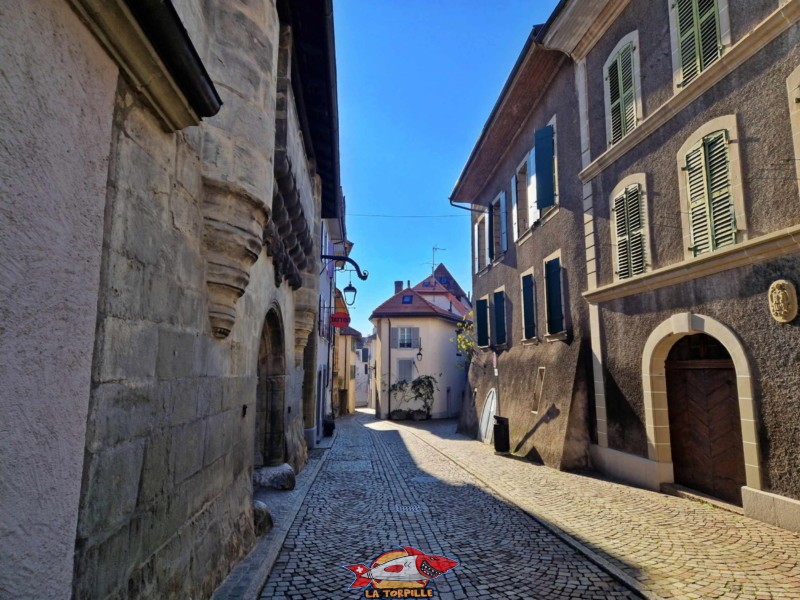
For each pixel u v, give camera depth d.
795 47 5.88
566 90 11.88
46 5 1.78
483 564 4.95
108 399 2.33
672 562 4.90
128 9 2.12
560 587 4.39
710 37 7.23
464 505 7.53
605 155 9.77
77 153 1.99
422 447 15.20
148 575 2.78
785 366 5.95
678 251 7.81
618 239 9.41
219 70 4.01
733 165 6.71
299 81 7.82
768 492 6.17
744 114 6.59
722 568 4.73
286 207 7.16
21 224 1.64
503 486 8.79
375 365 33.94
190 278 3.52
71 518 1.97
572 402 10.61
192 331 3.56
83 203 2.04
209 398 3.96
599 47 10.42
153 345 2.87
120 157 2.47
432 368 30.28
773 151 6.14
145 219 2.77
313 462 11.55
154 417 2.88
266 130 4.47
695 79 7.32
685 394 8.23
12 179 1.59
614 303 9.66
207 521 3.88
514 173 15.45
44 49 1.77
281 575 4.60
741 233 6.57
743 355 6.52
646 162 8.67
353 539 5.76
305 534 5.93
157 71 2.53
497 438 13.38
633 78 9.06
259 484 8.07
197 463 3.65
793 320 5.84
